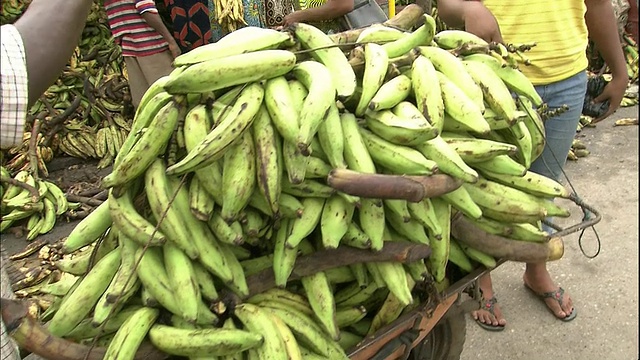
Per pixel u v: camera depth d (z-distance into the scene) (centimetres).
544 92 248
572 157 450
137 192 139
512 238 159
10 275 320
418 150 138
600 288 305
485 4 248
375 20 346
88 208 412
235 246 142
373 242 135
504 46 167
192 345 121
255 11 428
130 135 142
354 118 143
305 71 139
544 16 236
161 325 128
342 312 150
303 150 122
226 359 128
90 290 130
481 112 147
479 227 157
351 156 135
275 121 129
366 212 137
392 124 135
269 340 127
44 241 370
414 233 143
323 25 347
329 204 136
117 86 556
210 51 138
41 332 118
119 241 135
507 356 270
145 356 125
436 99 144
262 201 133
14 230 388
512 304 304
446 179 131
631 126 511
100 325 120
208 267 128
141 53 399
